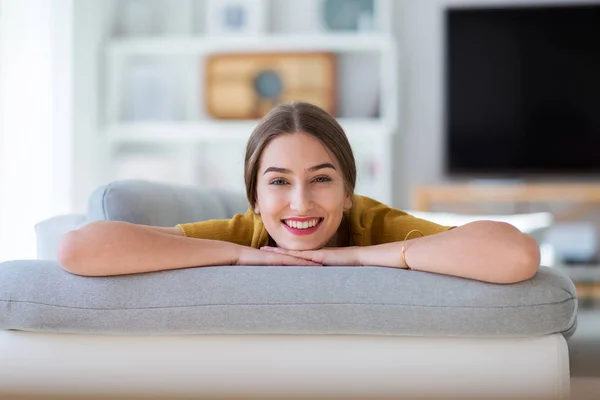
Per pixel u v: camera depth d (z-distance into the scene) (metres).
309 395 1.20
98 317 1.22
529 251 1.15
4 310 1.24
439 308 1.16
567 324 1.18
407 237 1.44
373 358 1.19
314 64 4.44
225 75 4.49
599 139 4.45
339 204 1.35
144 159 4.36
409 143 4.61
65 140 3.55
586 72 4.46
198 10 4.67
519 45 4.48
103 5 4.32
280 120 1.35
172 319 1.21
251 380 1.21
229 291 1.21
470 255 1.17
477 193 4.22
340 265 1.31
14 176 3.05
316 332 1.19
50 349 1.24
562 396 1.16
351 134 4.31
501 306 1.15
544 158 4.49
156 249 1.24
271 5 4.62
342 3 4.51
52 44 3.44
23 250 3.07
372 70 4.56
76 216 1.68
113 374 1.23
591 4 4.45
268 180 1.34
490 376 1.17
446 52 4.50
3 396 1.25
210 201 1.89
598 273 4.07
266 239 1.44
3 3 3.00
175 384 1.22
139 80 4.50
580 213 4.48
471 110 4.50
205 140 4.59
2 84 3.00
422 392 1.18
